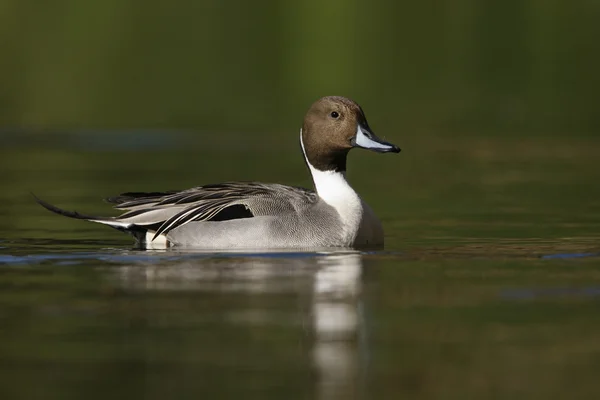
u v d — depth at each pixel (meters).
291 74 32.78
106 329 9.12
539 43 35.56
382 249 13.06
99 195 18.19
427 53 35.12
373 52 34.72
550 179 20.27
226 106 29.81
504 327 9.11
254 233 13.18
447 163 22.80
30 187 19.23
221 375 7.91
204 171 21.16
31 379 7.82
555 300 10.08
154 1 36.53
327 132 13.58
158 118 28.55
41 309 9.80
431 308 9.78
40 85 31.50
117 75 32.19
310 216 13.33
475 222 15.45
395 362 8.16
